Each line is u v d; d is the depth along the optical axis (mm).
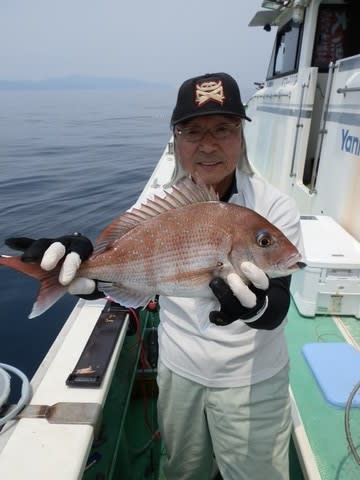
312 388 2412
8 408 1641
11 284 6402
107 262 1505
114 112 68312
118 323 2295
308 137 5098
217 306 1525
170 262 1475
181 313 1835
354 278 3061
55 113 63344
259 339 1738
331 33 4867
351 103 3635
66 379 1852
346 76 3807
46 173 16953
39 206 11766
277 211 1757
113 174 16922
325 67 5027
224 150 1708
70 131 36125
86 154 22641
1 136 31266
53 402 1705
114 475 2395
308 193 4668
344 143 3789
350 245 3279
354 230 3535
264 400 1780
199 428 2008
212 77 1667
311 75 4605
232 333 1739
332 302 3146
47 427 1565
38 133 34031
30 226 9906
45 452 1452
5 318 5375
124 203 12125
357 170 3496
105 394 1795
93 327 2271
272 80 7016
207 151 1702
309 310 3143
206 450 2119
